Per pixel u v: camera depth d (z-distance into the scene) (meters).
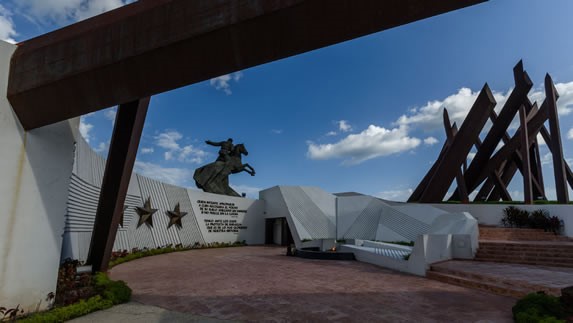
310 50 4.73
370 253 13.97
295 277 10.37
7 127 5.47
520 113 21.17
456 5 4.05
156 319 5.96
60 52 5.30
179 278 10.29
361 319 5.89
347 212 24.27
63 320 5.71
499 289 7.97
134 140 8.39
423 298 7.48
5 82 5.44
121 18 5.09
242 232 27.75
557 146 20.23
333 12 4.18
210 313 6.32
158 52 4.85
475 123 21.22
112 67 5.07
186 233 23.02
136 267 13.02
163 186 22.00
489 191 27.19
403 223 20.52
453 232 14.42
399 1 4.00
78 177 12.80
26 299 5.69
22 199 5.65
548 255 11.54
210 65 4.95
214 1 4.61
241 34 4.55
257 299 7.40
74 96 5.42
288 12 4.25
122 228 17.45
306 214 25.98
